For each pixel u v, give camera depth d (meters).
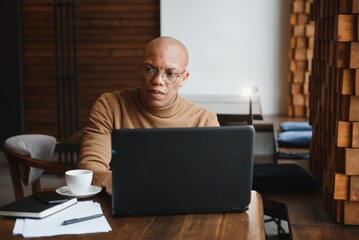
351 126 2.53
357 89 2.47
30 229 1.74
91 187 2.16
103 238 1.68
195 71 6.36
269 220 4.06
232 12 6.25
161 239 1.68
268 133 6.20
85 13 6.62
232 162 1.86
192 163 1.83
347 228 2.64
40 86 6.77
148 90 2.37
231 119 3.97
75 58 5.80
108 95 2.57
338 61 2.52
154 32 6.57
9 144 3.41
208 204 1.89
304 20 6.02
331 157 2.79
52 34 6.67
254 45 6.28
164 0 6.29
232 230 1.75
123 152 1.80
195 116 2.56
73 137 4.18
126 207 1.85
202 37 6.30
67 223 1.78
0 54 6.68
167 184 1.84
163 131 1.79
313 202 3.13
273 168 3.63
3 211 1.86
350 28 2.47
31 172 3.39
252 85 6.34
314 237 2.51
